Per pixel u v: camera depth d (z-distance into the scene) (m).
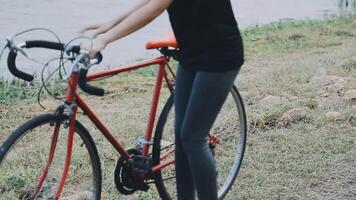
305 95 6.11
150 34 11.01
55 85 6.71
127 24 2.78
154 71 7.53
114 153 4.71
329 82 6.44
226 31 2.93
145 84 7.06
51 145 3.22
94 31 2.92
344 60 7.52
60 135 3.41
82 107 3.27
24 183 4.09
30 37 10.43
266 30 10.86
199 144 3.14
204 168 3.17
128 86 6.93
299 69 7.18
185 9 2.90
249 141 5.03
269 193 4.18
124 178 3.60
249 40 9.98
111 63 8.59
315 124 5.31
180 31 2.99
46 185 3.31
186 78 3.16
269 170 4.52
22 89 6.67
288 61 8.10
